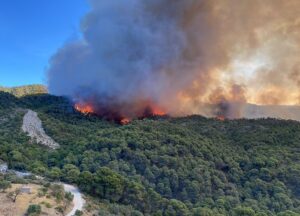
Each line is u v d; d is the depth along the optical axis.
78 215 96.50
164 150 158.50
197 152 164.12
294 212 128.12
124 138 166.88
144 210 120.31
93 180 120.75
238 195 143.12
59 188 111.06
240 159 169.62
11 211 88.50
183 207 121.12
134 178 138.50
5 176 116.81
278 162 164.50
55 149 184.12
